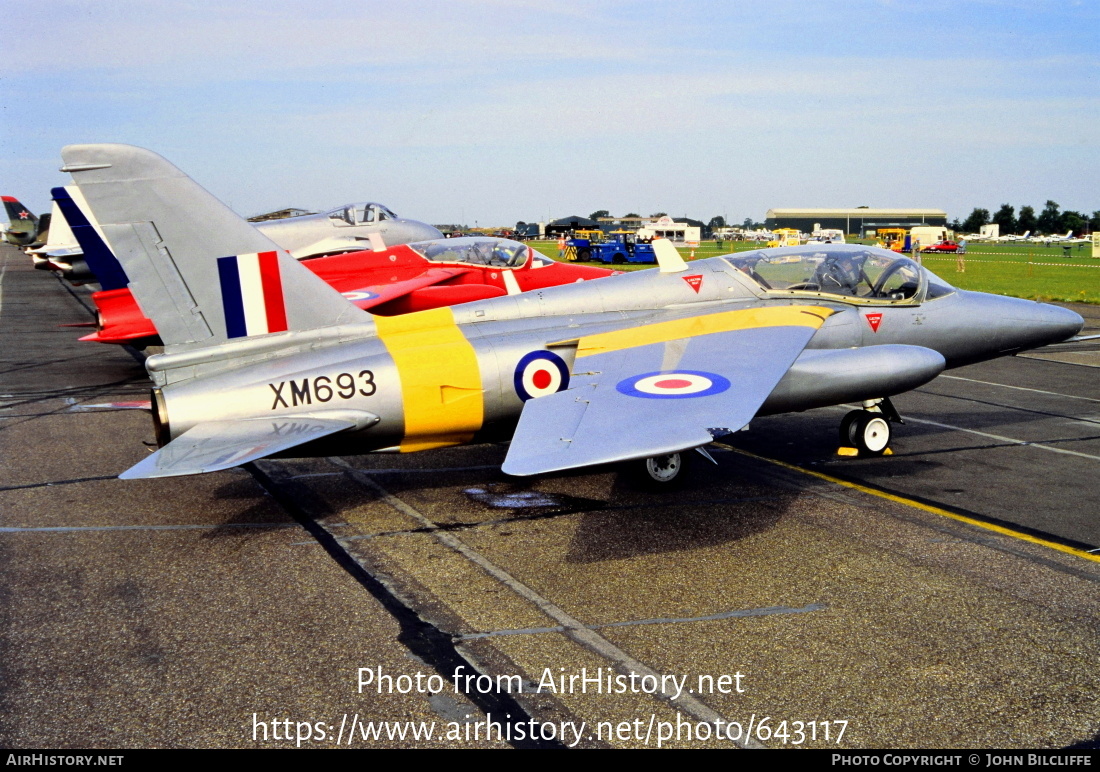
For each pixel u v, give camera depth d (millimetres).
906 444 11156
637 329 9555
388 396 8438
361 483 9578
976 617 5949
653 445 6656
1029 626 5812
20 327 25422
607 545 7469
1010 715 4730
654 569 6891
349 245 24984
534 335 9250
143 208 8023
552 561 7098
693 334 9344
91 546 7508
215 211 8234
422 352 8719
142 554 7312
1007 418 12695
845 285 10508
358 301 16375
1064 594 6336
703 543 7484
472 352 8852
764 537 7621
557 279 19125
